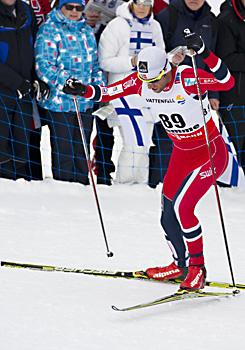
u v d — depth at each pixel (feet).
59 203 65.67
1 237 56.59
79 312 42.29
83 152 68.95
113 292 45.85
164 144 69.05
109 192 68.54
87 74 66.39
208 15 67.41
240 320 41.34
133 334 39.27
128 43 66.39
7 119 66.59
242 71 68.03
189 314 42.22
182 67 42.83
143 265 51.44
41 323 40.57
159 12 68.28
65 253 53.62
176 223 45.37
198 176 43.78
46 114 67.41
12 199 65.72
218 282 46.83
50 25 65.51
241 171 67.62
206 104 43.88
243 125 68.90
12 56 64.85
